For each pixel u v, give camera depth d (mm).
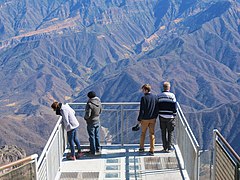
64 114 10547
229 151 7414
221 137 7984
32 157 7547
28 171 7500
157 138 11906
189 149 9438
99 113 10992
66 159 10922
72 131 10648
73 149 10812
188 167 9594
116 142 11789
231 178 7305
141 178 9867
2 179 7047
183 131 10383
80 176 10055
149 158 10922
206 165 8898
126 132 11789
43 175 8328
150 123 10867
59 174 10156
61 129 10812
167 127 10906
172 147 11422
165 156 11008
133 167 10438
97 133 11102
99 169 10391
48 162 8898
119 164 10641
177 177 9852
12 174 7234
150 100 10695
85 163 10719
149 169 10312
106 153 11328
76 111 11805
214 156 8508
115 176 10023
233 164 7195
